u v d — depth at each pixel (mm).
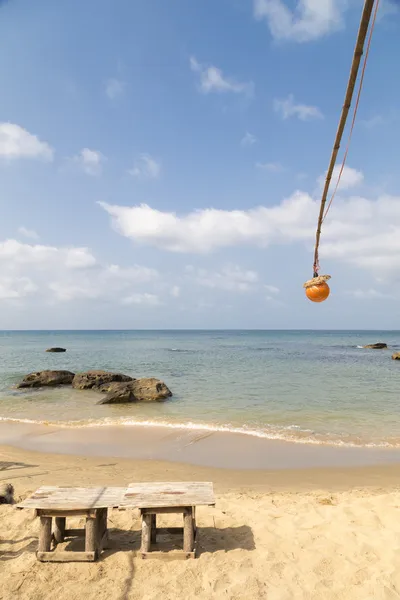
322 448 11086
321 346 70625
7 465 9539
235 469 9352
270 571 4414
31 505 4555
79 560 4586
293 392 20688
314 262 3201
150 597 3980
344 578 4266
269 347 66812
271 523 5684
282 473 9078
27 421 14695
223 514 6039
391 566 4430
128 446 11367
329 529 5410
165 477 8727
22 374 28500
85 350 57875
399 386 22672
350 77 2037
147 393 18688
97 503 4590
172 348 63656
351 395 19766
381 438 12125
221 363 36781
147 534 4695
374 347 62531
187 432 12883
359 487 8148
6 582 4195
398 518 5660
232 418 14922
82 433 12891
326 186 2580
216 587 4133
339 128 2234
